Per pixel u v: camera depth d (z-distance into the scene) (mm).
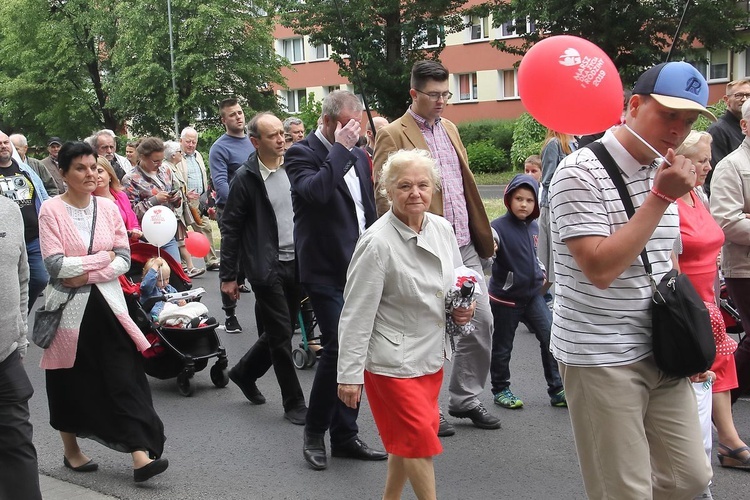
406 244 3922
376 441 5699
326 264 5141
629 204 3162
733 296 5633
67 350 4879
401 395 3820
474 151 36344
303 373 7562
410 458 3820
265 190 5973
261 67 38969
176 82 37719
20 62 43062
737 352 5645
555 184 3236
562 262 3293
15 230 4016
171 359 6891
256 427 6043
